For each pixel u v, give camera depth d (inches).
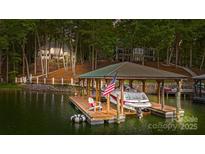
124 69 937.5
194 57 2812.5
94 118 826.2
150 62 2598.4
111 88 896.9
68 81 2169.0
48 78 2299.5
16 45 2664.9
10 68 2632.9
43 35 2664.9
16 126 818.8
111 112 920.9
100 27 2295.8
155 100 1469.0
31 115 999.6
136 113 981.2
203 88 1721.2
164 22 2263.8
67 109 1154.7
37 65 2723.9
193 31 2287.2
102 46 2303.2
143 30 2267.5
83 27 2378.2
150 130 783.1
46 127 806.5
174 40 2418.8
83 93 1540.4
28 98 1562.5
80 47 2655.0
